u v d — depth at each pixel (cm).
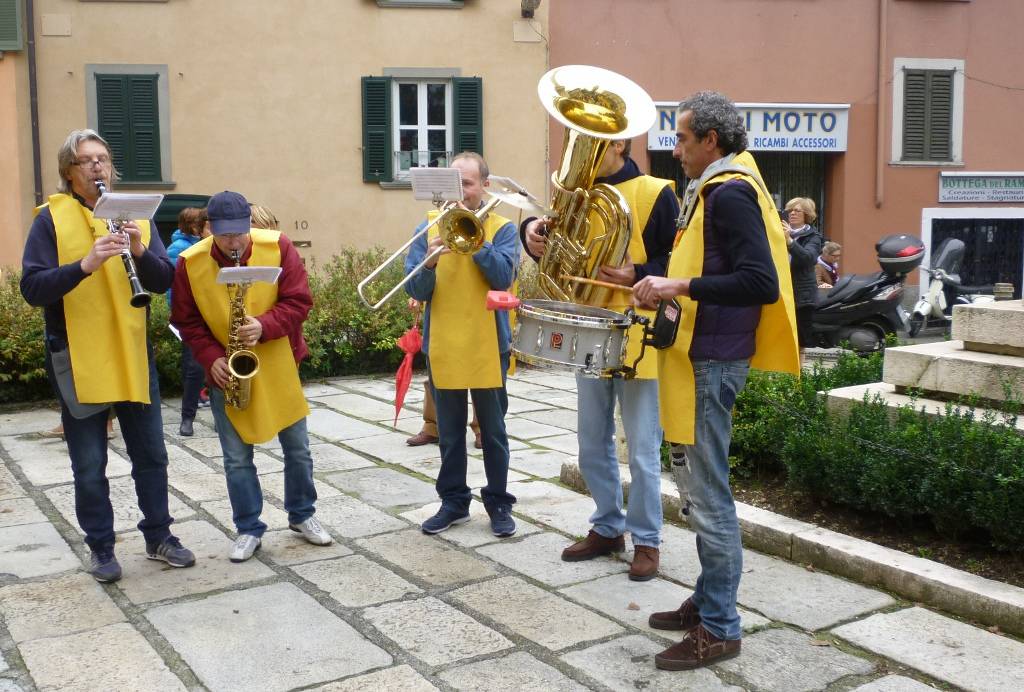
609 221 371
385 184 1468
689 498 335
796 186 1609
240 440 437
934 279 1450
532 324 370
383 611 379
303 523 460
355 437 699
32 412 793
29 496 546
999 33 1589
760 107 1524
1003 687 317
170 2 1402
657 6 1493
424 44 1462
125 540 468
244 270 389
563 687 320
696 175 333
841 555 413
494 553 445
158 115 1414
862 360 620
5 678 328
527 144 1496
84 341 388
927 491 419
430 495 545
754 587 401
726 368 321
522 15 1468
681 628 362
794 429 498
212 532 480
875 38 1548
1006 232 1639
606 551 439
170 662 338
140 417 418
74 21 1380
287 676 327
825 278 1246
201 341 421
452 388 442
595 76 381
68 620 373
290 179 1453
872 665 335
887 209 1584
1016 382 481
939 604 378
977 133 1602
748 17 1513
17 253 1373
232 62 1425
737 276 302
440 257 443
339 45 1445
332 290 993
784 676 327
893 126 1572
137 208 371
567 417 771
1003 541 400
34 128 1371
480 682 323
